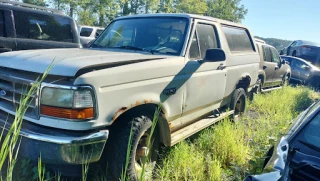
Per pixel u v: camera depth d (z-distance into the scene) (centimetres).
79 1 3228
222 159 367
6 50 489
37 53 288
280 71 1002
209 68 399
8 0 515
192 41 371
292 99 826
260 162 344
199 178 313
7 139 140
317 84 1312
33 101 240
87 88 228
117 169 268
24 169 279
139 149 293
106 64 255
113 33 420
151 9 4344
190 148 372
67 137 228
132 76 265
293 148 220
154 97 293
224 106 508
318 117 245
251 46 589
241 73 518
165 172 313
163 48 360
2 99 275
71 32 597
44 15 551
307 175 194
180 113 349
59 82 230
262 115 642
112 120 247
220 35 448
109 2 3425
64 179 292
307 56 1650
